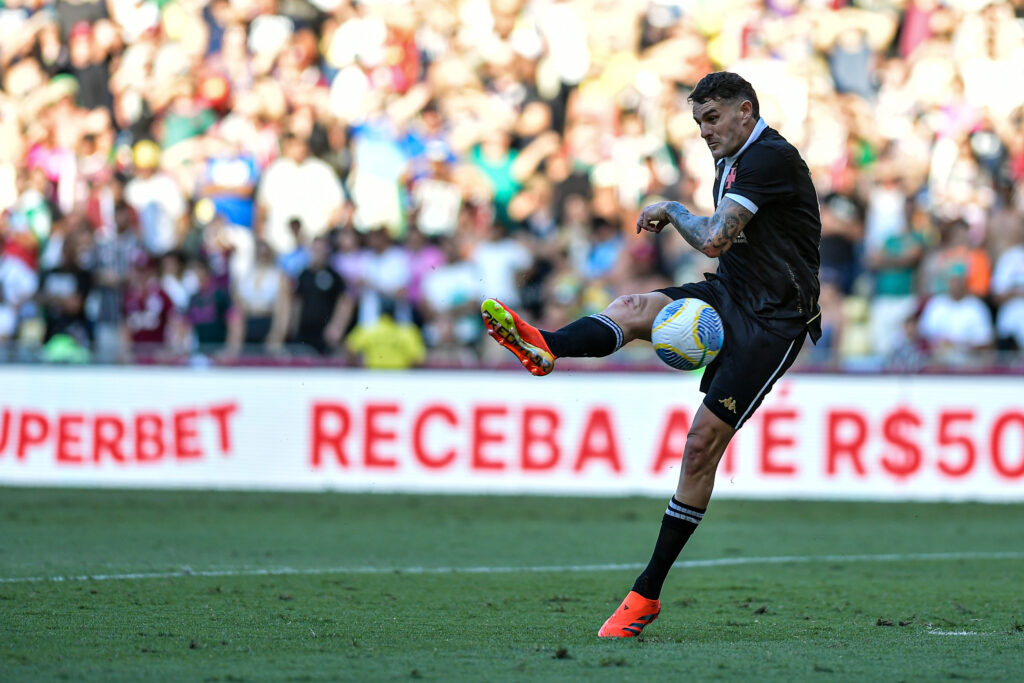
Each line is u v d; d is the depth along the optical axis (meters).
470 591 21.20
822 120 49.31
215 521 32.06
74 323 46.00
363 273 45.28
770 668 13.83
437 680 13.02
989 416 37.50
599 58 52.06
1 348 41.56
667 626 17.66
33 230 49.75
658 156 50.12
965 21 50.94
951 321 42.69
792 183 16.28
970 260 43.06
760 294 16.52
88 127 52.03
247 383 39.66
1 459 40.34
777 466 38.25
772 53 51.16
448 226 48.56
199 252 47.78
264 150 49.97
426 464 39.09
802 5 51.94
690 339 16.30
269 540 28.56
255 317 44.50
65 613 18.00
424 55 53.19
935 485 37.66
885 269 44.97
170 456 39.78
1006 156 49.19
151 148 50.31
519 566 24.83
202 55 53.09
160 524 31.27
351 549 27.17
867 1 51.84
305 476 39.41
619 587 22.00
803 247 16.58
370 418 39.25
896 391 37.75
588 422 38.72
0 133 52.88
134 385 39.91
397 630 16.86
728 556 26.92
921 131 49.44
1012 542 29.52
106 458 39.94
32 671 13.39
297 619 17.73
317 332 43.94
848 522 33.22
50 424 40.19
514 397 38.84
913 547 28.55
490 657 14.55
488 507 35.62
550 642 15.95
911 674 13.50
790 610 19.45
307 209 48.44
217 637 15.99
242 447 39.62
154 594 20.09
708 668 13.81
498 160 49.94
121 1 53.25
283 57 52.31
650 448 38.53
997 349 43.25
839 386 37.97
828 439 38.03
